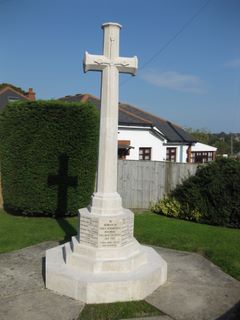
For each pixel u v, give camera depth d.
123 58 6.54
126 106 29.73
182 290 6.32
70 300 5.91
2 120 12.16
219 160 12.45
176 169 13.84
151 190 14.38
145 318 5.39
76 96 27.17
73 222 11.20
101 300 5.84
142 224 10.95
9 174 11.98
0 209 13.15
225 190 11.38
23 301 5.86
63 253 7.02
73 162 11.83
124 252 6.38
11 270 7.11
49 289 6.27
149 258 6.90
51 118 11.62
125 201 14.70
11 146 11.85
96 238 6.36
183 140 27.81
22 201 11.75
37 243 8.84
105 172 6.57
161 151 25.97
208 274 7.04
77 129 11.80
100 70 6.59
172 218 12.42
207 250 8.38
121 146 23.09
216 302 5.91
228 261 7.67
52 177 11.68
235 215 11.20
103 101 6.52
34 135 11.62
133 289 5.92
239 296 6.14
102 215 6.41
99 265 6.18
